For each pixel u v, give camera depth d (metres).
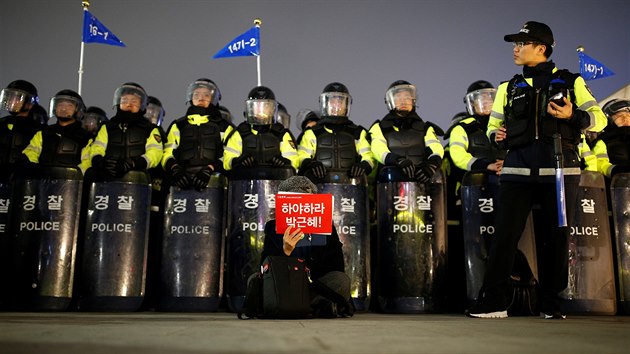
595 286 4.61
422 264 4.82
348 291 3.52
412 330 2.24
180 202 4.79
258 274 3.30
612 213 4.89
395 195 4.93
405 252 4.83
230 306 4.69
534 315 4.04
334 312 3.42
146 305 5.16
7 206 4.71
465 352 1.53
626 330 2.32
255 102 5.17
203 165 4.99
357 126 5.35
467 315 3.82
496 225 3.61
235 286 4.70
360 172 4.93
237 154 5.11
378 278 4.91
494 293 3.59
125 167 4.69
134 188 4.74
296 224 3.30
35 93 5.32
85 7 6.91
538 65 3.61
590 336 2.02
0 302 4.57
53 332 1.98
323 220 3.31
